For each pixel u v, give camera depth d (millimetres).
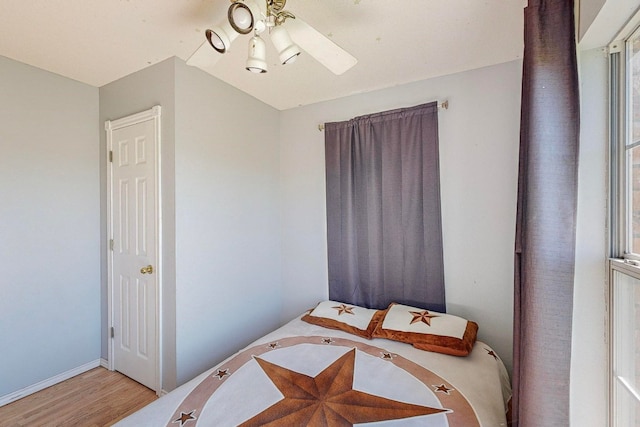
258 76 2141
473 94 2037
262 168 2629
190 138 1978
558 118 924
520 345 1110
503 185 1956
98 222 2395
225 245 2248
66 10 1448
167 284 1938
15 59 1939
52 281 2141
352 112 2490
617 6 794
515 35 1650
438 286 2123
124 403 1914
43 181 2098
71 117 2232
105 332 2373
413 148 2188
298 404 1251
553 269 905
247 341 2439
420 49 1787
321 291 2680
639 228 886
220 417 1178
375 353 1692
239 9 992
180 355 1915
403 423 1154
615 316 911
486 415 1219
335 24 1541
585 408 958
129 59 1925
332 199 2533
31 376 2031
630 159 903
